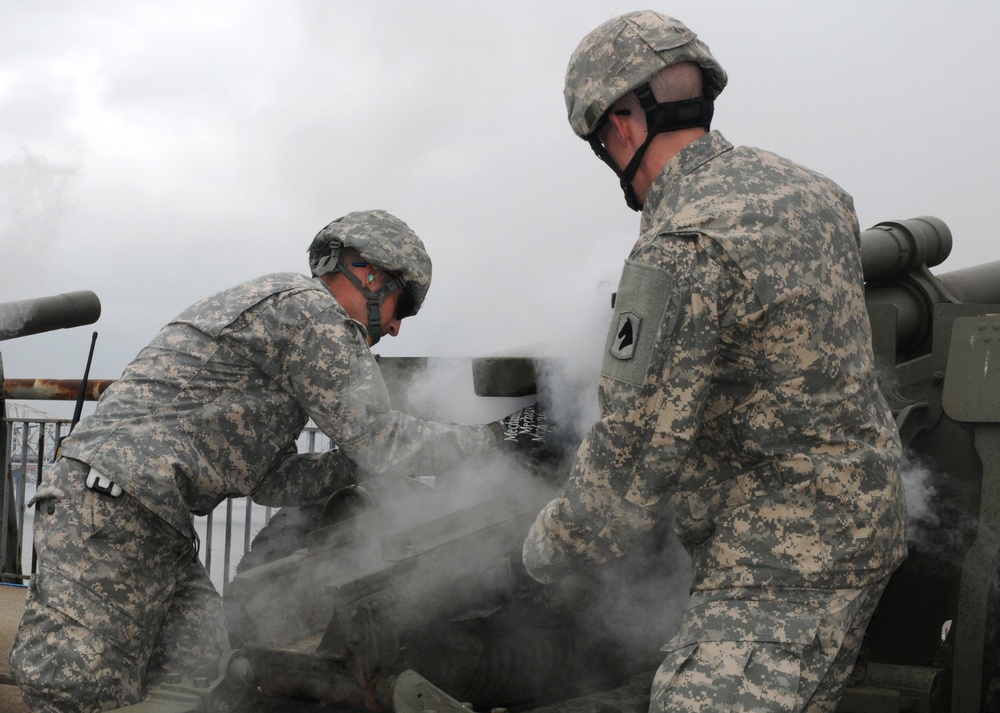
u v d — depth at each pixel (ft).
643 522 6.66
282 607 9.05
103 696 9.11
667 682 6.38
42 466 17.70
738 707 6.09
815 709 6.91
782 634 6.27
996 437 9.57
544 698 9.45
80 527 9.15
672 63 7.01
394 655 8.11
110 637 9.14
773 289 6.32
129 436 9.32
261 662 8.44
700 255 6.36
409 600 8.38
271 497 10.37
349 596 7.91
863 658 9.89
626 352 6.47
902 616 10.62
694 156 6.93
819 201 6.75
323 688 8.25
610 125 7.30
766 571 6.46
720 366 6.57
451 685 8.67
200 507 9.76
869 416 6.72
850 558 6.44
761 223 6.44
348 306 10.38
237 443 9.55
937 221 11.75
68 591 9.09
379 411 9.51
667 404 6.38
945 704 9.73
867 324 6.95
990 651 9.18
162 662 10.18
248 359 9.47
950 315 10.56
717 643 6.37
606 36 7.12
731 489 6.75
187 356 9.57
